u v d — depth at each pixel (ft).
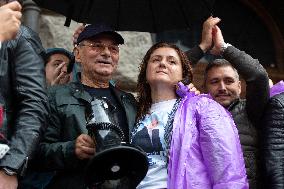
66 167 8.52
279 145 10.07
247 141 10.50
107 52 10.02
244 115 10.93
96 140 7.30
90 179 7.40
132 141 9.12
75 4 11.62
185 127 8.63
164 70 9.67
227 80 11.46
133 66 17.80
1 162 7.05
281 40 22.58
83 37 10.09
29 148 7.32
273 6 22.68
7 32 7.20
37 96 7.82
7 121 7.68
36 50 8.32
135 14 12.08
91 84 10.13
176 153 8.48
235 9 22.66
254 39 22.52
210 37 11.57
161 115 9.23
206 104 8.89
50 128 8.97
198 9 12.05
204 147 8.43
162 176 8.62
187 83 10.05
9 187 7.03
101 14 11.85
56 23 17.29
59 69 12.87
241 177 8.14
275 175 9.80
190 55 11.52
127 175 7.53
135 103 10.09
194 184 8.17
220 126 8.48
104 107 7.88
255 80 10.65
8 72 7.87
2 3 8.19
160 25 12.18
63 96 9.25
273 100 10.52
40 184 8.91
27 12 16.71
